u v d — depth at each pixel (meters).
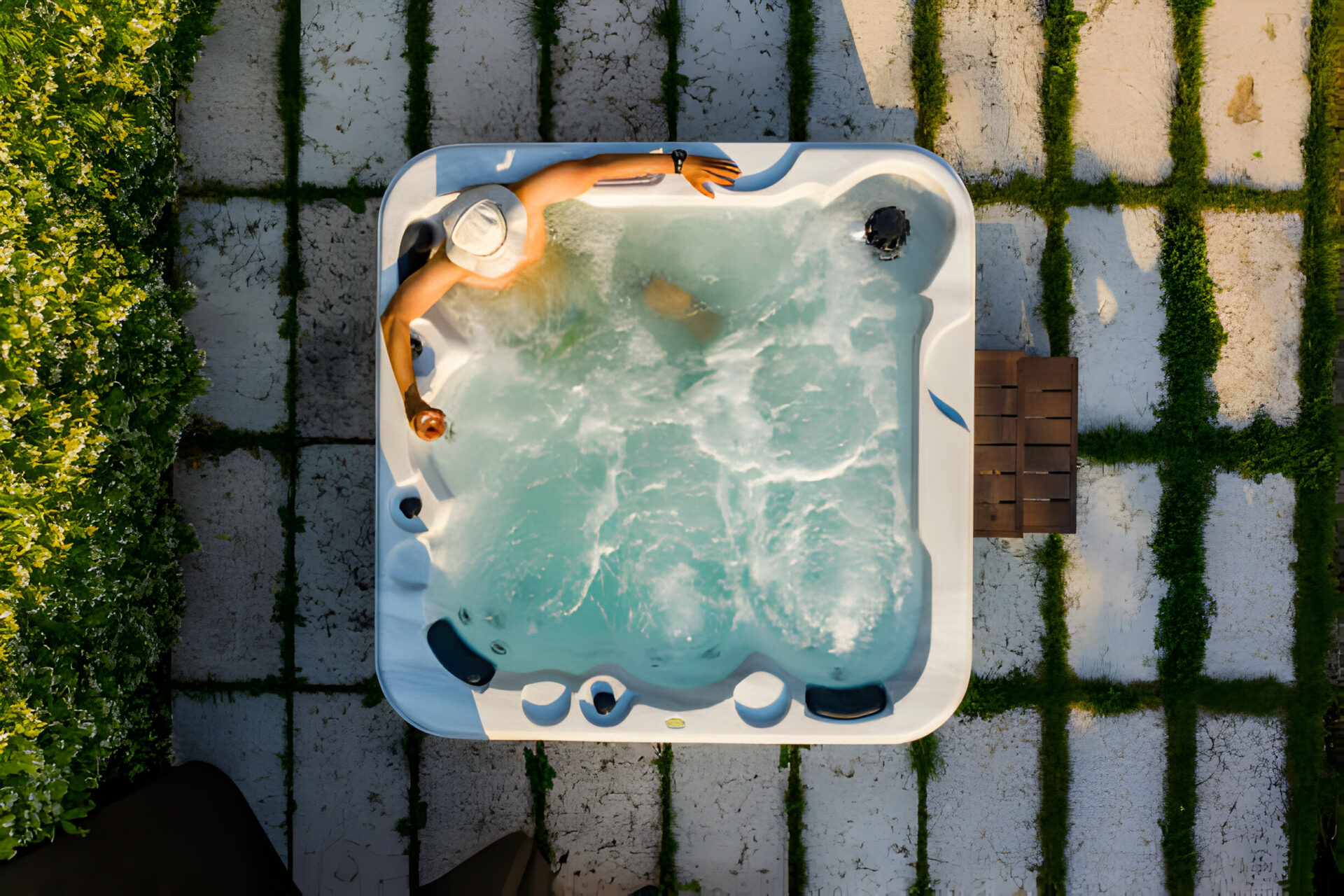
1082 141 3.21
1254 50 3.21
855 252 2.91
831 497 3.00
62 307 2.48
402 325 2.61
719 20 3.21
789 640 2.97
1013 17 3.19
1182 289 3.21
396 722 3.24
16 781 2.34
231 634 3.24
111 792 2.75
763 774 3.21
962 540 2.75
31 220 2.46
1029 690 3.20
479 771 3.23
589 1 3.21
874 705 2.74
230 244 3.24
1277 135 3.21
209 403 3.24
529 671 2.91
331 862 3.24
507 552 3.03
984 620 3.22
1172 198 3.21
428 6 3.21
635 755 3.22
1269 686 3.23
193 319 3.24
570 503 3.08
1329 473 3.21
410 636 2.78
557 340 3.05
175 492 3.25
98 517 2.63
